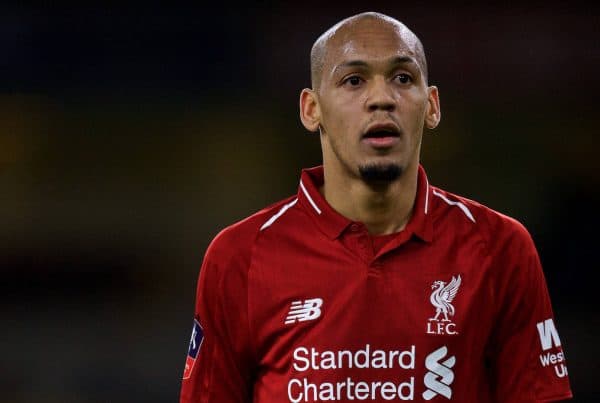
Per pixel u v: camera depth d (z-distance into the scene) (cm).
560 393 1020
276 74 3347
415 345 958
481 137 3297
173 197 3356
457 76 3281
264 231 1020
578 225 3262
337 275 983
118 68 3369
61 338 3133
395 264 983
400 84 969
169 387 2944
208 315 1028
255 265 1006
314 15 3316
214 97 3369
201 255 3331
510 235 1009
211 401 1042
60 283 3266
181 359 3081
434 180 3309
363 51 963
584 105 3256
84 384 2906
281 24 3331
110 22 3356
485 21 3269
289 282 992
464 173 3300
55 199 3331
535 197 3294
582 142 3269
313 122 1037
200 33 3359
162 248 3328
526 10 3259
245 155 3362
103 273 3297
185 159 3366
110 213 3347
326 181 1023
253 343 1003
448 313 967
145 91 3369
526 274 1003
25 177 3328
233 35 3353
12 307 3206
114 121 3366
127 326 3212
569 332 3070
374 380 957
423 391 953
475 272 984
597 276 3209
